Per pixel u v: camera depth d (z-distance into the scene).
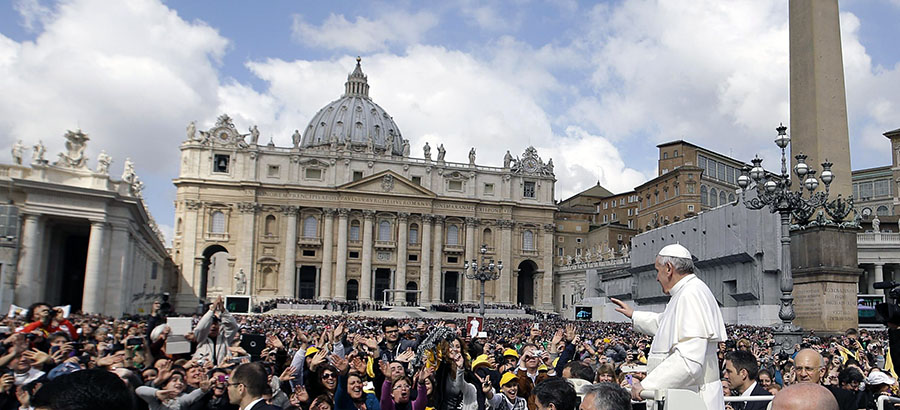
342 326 11.91
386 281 109.25
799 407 3.68
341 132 150.38
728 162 119.94
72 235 58.38
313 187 103.94
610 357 14.00
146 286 73.62
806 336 26.64
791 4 32.28
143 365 10.49
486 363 9.88
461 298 110.56
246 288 99.62
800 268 31.36
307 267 106.44
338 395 8.44
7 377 8.34
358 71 161.12
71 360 9.67
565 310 113.06
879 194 85.19
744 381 7.42
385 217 107.25
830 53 30.97
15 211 45.03
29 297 45.16
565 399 5.79
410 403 8.79
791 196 21.73
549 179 116.56
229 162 103.19
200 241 100.69
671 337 5.57
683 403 4.91
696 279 5.88
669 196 109.44
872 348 20.20
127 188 51.62
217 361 11.41
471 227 110.75
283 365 11.38
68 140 49.22
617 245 116.44
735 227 52.06
